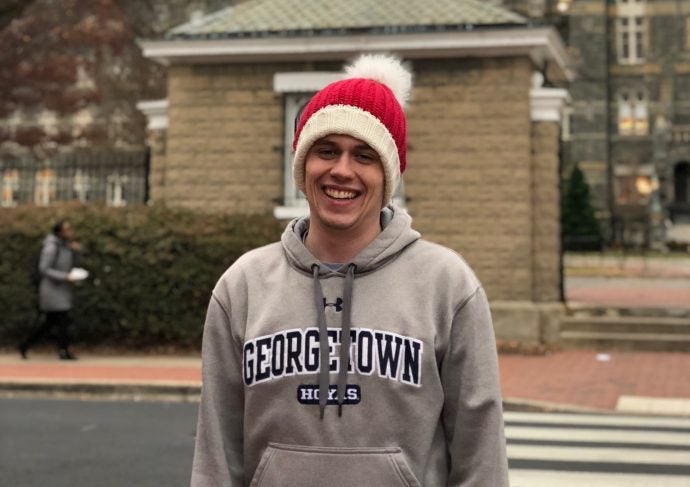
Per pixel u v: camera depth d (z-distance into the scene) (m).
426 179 14.12
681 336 13.66
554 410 9.29
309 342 2.20
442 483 2.24
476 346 2.23
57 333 13.09
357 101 2.25
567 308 14.26
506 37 13.56
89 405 9.64
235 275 2.38
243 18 14.95
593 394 9.99
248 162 14.72
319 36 14.09
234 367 2.34
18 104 36.44
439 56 14.07
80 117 50.84
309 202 2.33
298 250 2.28
